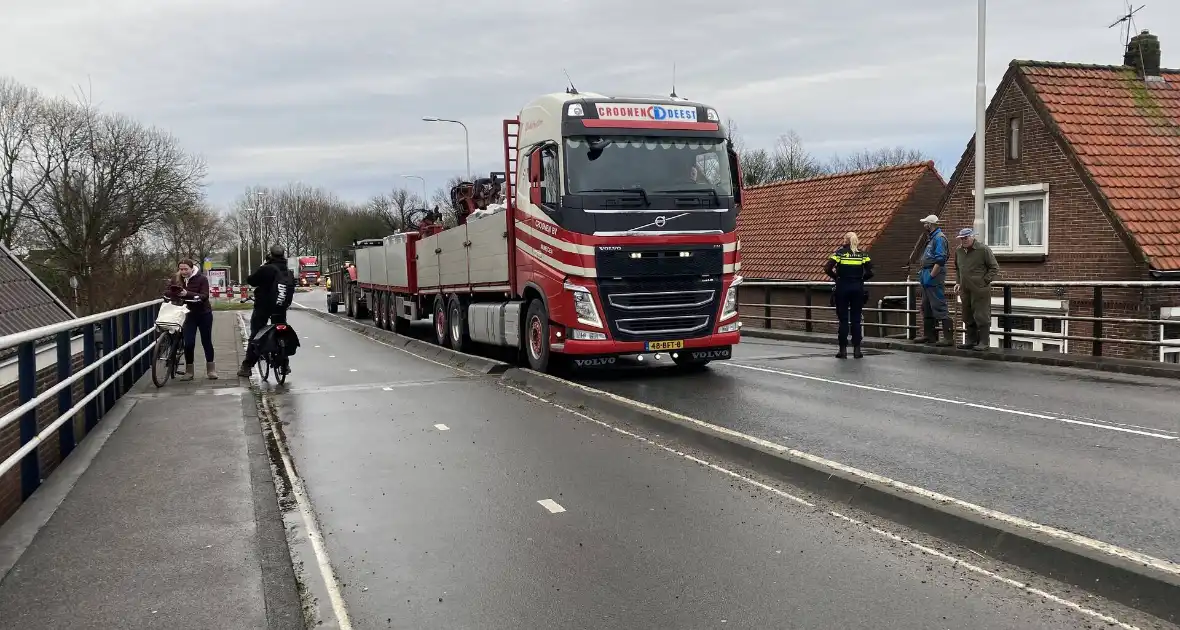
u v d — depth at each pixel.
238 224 91.19
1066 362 12.18
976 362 12.84
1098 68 20.59
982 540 4.82
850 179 29.39
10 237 41.59
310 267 88.88
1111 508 5.31
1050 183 19.02
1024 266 19.69
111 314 9.59
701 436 7.50
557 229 11.16
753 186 33.69
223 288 53.53
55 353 7.82
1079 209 18.34
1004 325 13.74
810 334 17.30
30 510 5.46
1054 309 18.88
